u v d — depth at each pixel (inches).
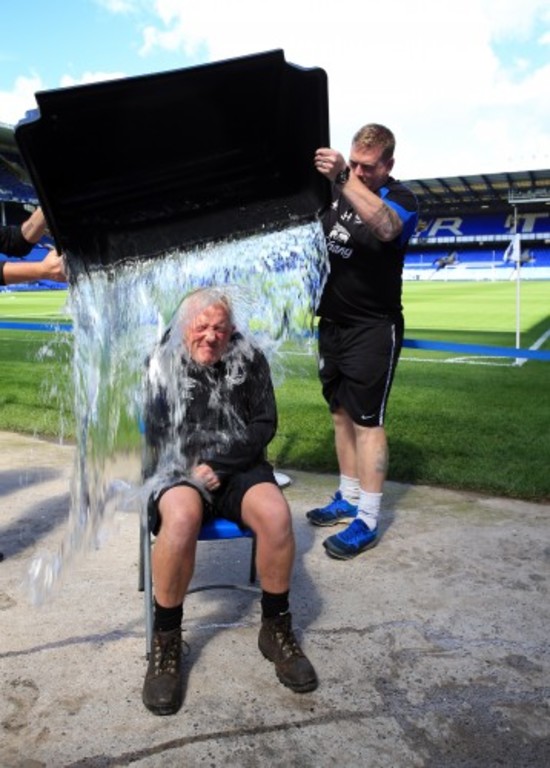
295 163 106.3
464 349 182.9
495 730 84.0
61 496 168.4
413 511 157.3
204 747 80.9
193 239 101.7
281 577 94.0
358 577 124.9
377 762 78.6
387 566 129.1
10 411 266.4
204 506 97.2
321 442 214.7
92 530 111.2
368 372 131.3
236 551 137.2
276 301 109.9
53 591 118.4
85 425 102.0
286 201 107.0
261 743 81.7
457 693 91.1
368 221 117.4
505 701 89.4
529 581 122.3
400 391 297.0
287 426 234.5
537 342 500.1
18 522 151.5
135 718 86.2
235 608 114.2
